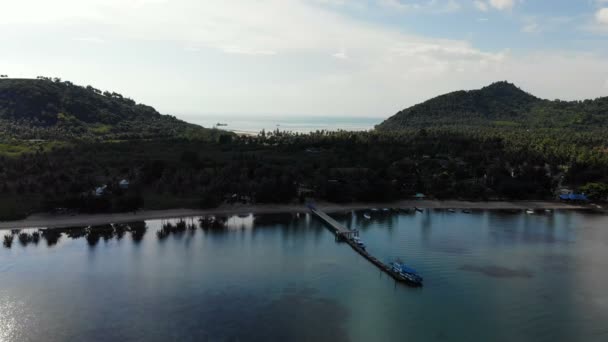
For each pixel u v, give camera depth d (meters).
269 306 127.25
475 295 137.50
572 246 189.00
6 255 166.00
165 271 152.75
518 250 182.38
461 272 156.75
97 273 150.00
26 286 138.50
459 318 122.56
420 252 178.00
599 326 119.31
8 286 138.25
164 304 127.25
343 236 194.88
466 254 176.38
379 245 186.25
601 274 156.25
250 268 157.38
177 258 166.38
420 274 154.50
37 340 107.44
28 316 119.06
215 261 163.88
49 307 124.38
